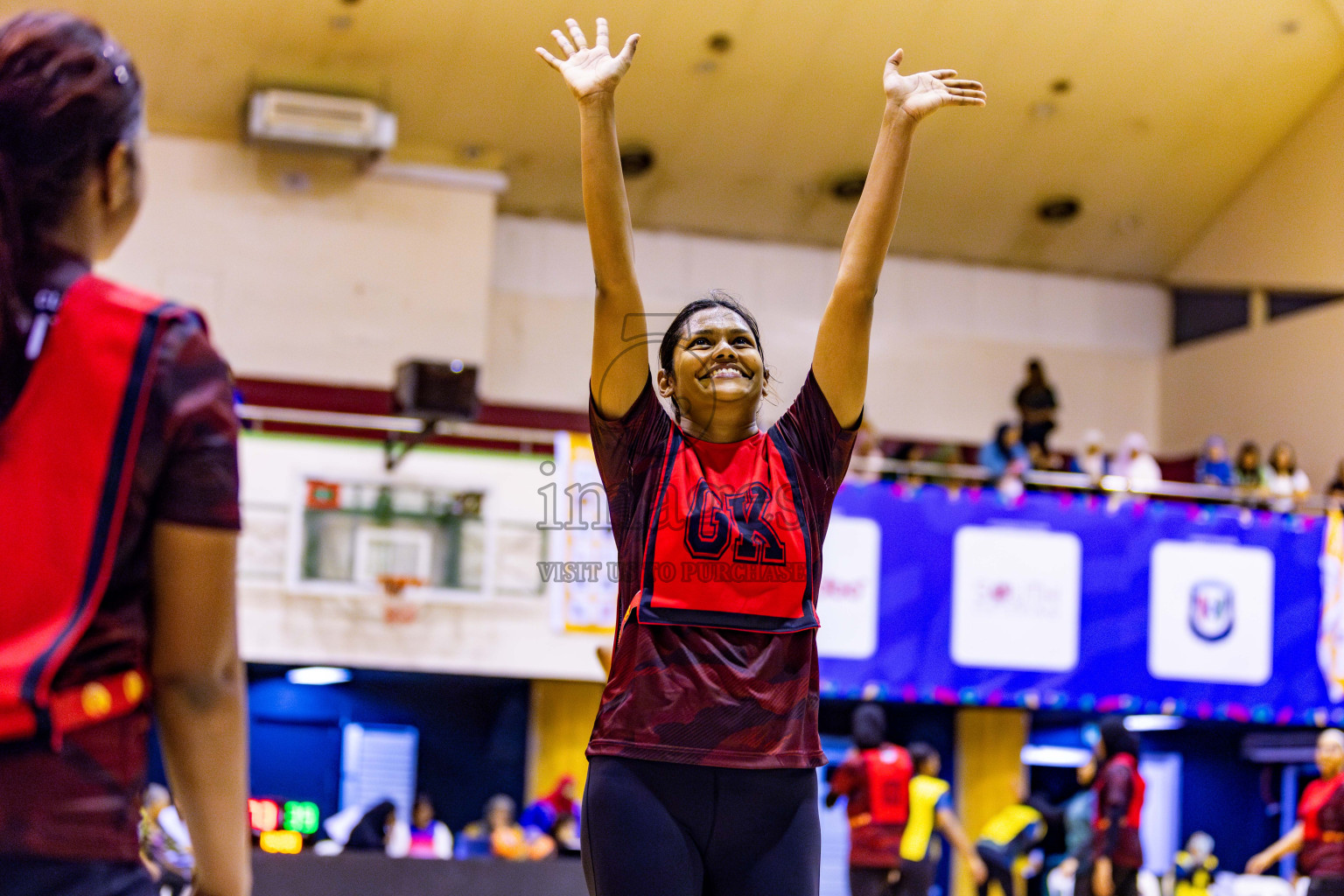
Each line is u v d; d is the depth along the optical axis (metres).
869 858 7.00
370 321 12.16
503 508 9.23
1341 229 12.14
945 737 11.77
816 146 12.70
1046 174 13.19
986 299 14.66
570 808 9.62
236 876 1.33
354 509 9.05
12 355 1.22
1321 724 9.84
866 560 9.13
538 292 13.40
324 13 10.94
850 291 2.03
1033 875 9.68
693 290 13.81
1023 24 11.29
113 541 1.21
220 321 11.82
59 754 1.16
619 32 11.28
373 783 11.42
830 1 11.02
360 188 12.23
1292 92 12.23
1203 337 14.49
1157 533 9.53
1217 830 12.05
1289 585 9.66
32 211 1.28
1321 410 12.49
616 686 1.92
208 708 1.28
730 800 1.86
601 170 1.99
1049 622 9.31
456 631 9.06
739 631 1.90
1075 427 14.71
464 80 11.73
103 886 1.17
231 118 11.82
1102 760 6.86
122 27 10.80
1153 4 11.12
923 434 14.30
